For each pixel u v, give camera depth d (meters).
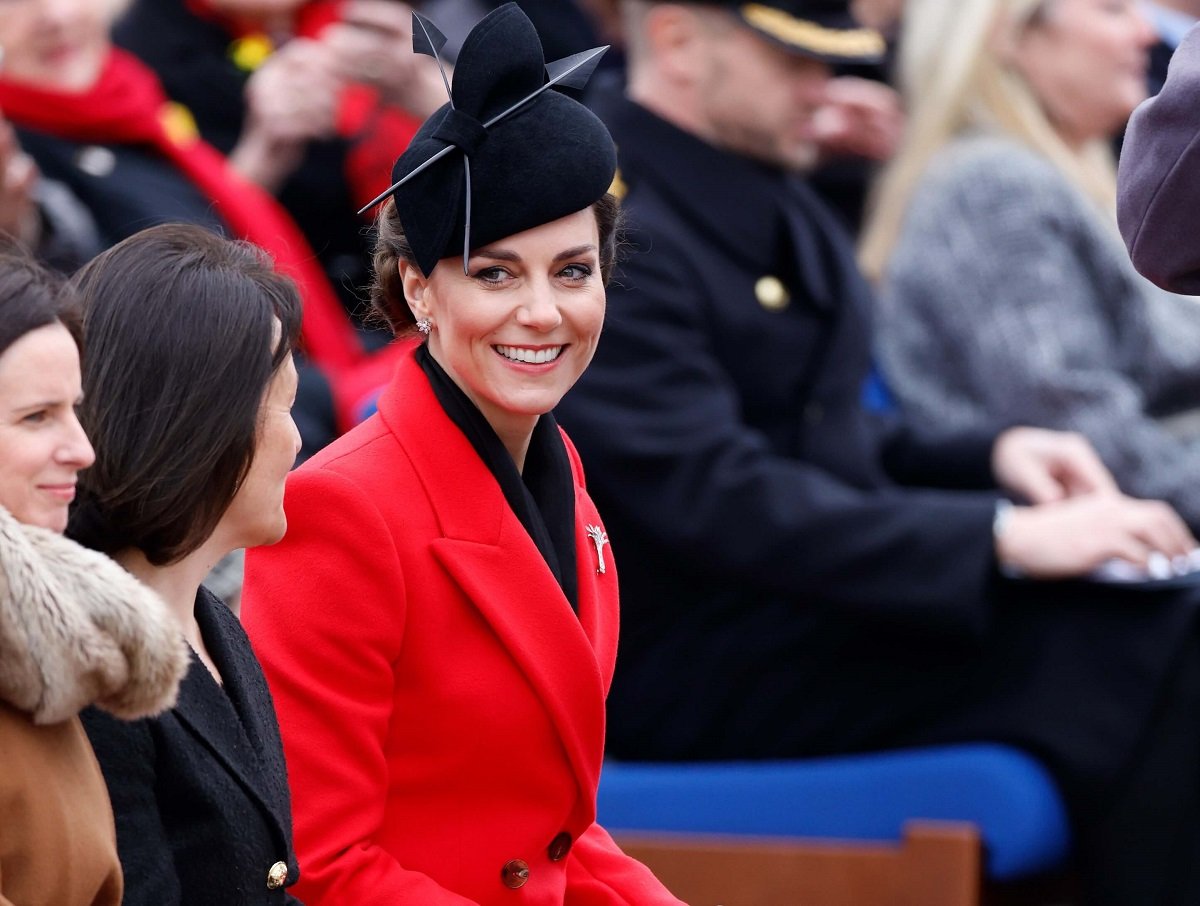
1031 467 15.49
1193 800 14.37
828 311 15.52
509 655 9.09
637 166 15.22
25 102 15.88
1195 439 16.39
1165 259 9.41
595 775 9.39
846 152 18.55
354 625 8.87
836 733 14.84
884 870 14.39
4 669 6.37
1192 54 9.26
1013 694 14.62
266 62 17.58
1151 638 14.45
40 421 6.74
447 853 9.06
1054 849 14.45
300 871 8.70
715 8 15.10
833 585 14.49
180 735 7.48
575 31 18.98
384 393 9.49
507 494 9.29
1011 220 16.36
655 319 14.76
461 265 8.87
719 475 14.48
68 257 14.45
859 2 19.61
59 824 6.54
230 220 16.52
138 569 7.70
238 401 7.60
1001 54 17.38
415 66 17.50
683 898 14.73
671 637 15.08
